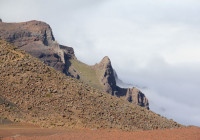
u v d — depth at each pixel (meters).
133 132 62.44
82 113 78.00
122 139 55.41
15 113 69.62
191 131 62.97
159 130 64.62
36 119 69.88
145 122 85.31
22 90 78.31
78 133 60.91
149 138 56.47
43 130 63.59
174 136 58.25
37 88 81.25
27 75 84.44
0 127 61.25
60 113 74.88
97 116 79.12
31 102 75.44
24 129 62.19
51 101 78.56
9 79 80.62
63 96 82.44
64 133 60.78
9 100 73.56
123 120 82.00
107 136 57.81
